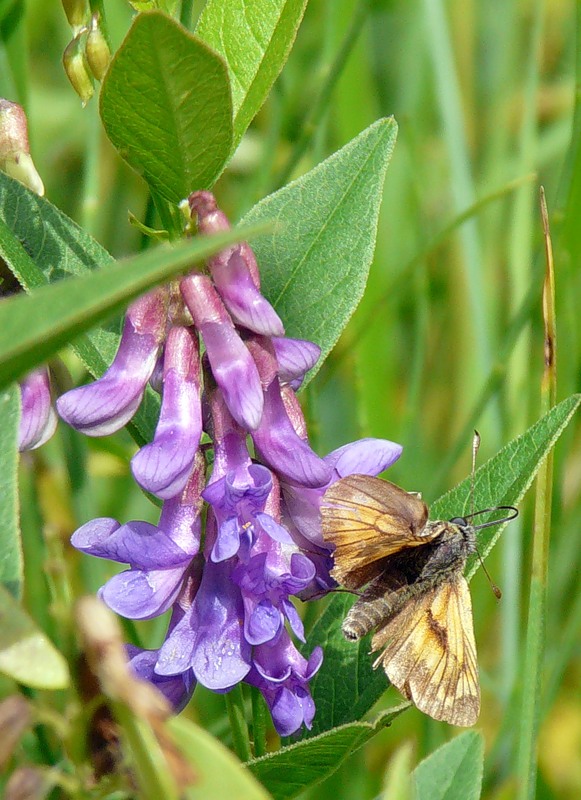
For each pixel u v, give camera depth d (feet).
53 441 1.01
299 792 0.86
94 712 0.75
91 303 0.72
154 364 0.83
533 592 0.91
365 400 1.13
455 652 0.85
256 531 0.82
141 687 0.73
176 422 0.82
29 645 0.75
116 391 0.82
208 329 0.82
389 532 0.83
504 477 0.89
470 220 1.14
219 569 0.83
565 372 1.11
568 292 1.09
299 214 0.90
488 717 1.09
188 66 0.81
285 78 1.10
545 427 0.88
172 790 0.75
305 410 1.04
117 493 1.08
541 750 1.04
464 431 1.07
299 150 1.08
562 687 1.10
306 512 0.84
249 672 0.83
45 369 0.87
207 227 0.82
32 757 0.94
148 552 0.81
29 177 0.88
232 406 0.82
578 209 1.09
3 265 0.88
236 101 0.88
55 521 0.99
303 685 0.83
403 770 0.75
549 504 0.91
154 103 0.83
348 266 0.90
